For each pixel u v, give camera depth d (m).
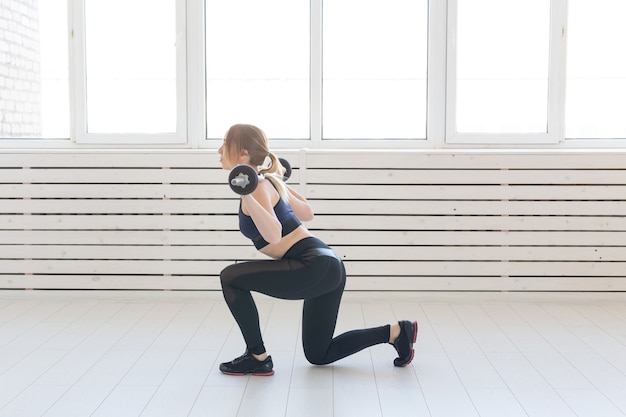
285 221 3.21
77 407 2.95
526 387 3.18
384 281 4.81
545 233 4.78
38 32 5.12
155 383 3.23
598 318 4.39
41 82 5.14
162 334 4.02
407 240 4.79
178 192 4.81
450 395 3.08
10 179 4.85
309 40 5.08
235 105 5.14
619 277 4.79
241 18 5.10
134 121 5.14
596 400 3.03
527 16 5.07
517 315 4.46
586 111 5.13
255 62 5.12
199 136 5.09
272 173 3.32
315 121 5.09
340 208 4.79
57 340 3.90
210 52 5.12
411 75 5.11
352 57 5.11
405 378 3.29
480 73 5.09
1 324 4.23
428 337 3.97
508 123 5.11
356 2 5.09
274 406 2.96
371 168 4.78
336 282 3.18
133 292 4.86
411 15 5.09
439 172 4.77
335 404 2.98
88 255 4.86
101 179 4.83
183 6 5.02
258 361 3.32
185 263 4.83
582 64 5.12
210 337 3.96
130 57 5.10
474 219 4.78
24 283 4.88
